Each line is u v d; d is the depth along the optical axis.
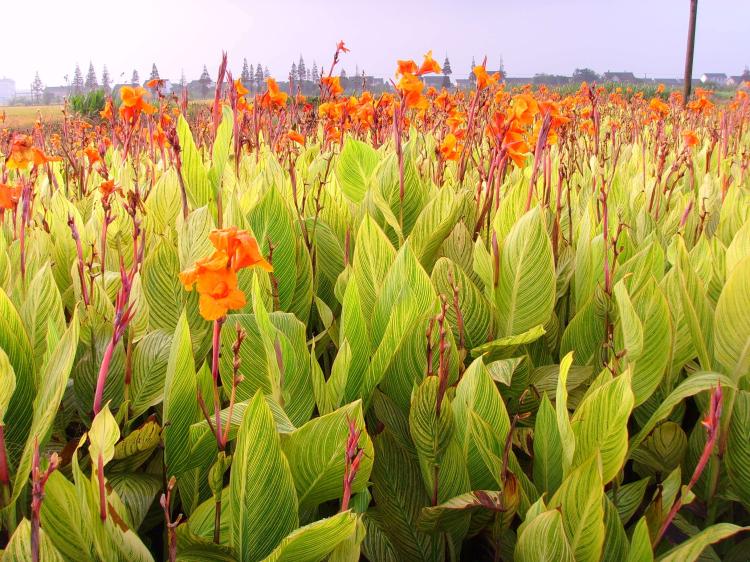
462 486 1.31
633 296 1.81
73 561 1.06
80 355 1.55
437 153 3.00
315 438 1.17
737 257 1.78
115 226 2.15
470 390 1.33
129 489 1.28
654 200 3.06
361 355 1.49
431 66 2.19
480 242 1.84
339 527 0.98
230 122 2.47
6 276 1.82
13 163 1.84
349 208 2.58
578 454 1.29
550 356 1.87
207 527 1.19
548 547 1.06
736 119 7.37
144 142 4.55
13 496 1.12
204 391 1.42
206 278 0.89
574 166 3.56
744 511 1.69
